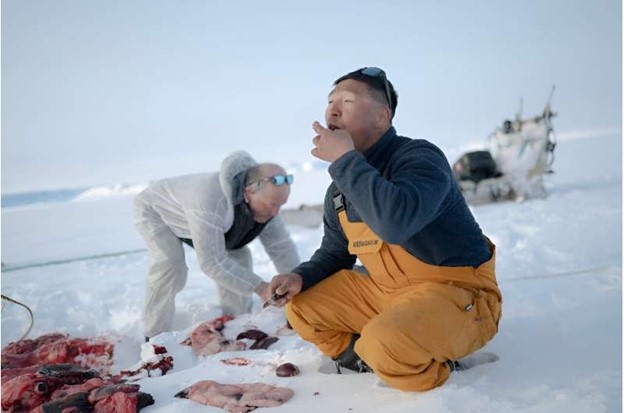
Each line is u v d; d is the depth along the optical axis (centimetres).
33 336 311
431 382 169
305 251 502
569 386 169
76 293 402
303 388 187
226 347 248
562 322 236
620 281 304
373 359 165
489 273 188
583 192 722
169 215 291
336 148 165
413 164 170
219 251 280
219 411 175
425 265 181
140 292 401
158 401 187
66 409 176
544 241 448
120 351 272
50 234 752
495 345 212
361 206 159
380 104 185
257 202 287
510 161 698
